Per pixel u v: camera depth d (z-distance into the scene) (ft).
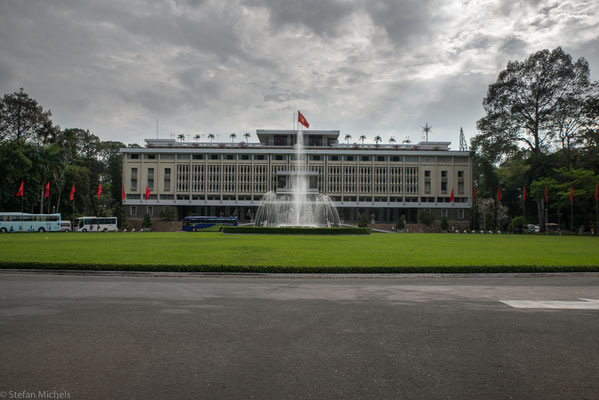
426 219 297.33
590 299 34.12
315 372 17.66
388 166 337.11
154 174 328.29
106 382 16.51
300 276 48.44
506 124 241.76
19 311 28.43
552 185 219.00
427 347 21.07
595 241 131.03
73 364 18.40
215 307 30.19
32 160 222.07
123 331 23.58
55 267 51.47
